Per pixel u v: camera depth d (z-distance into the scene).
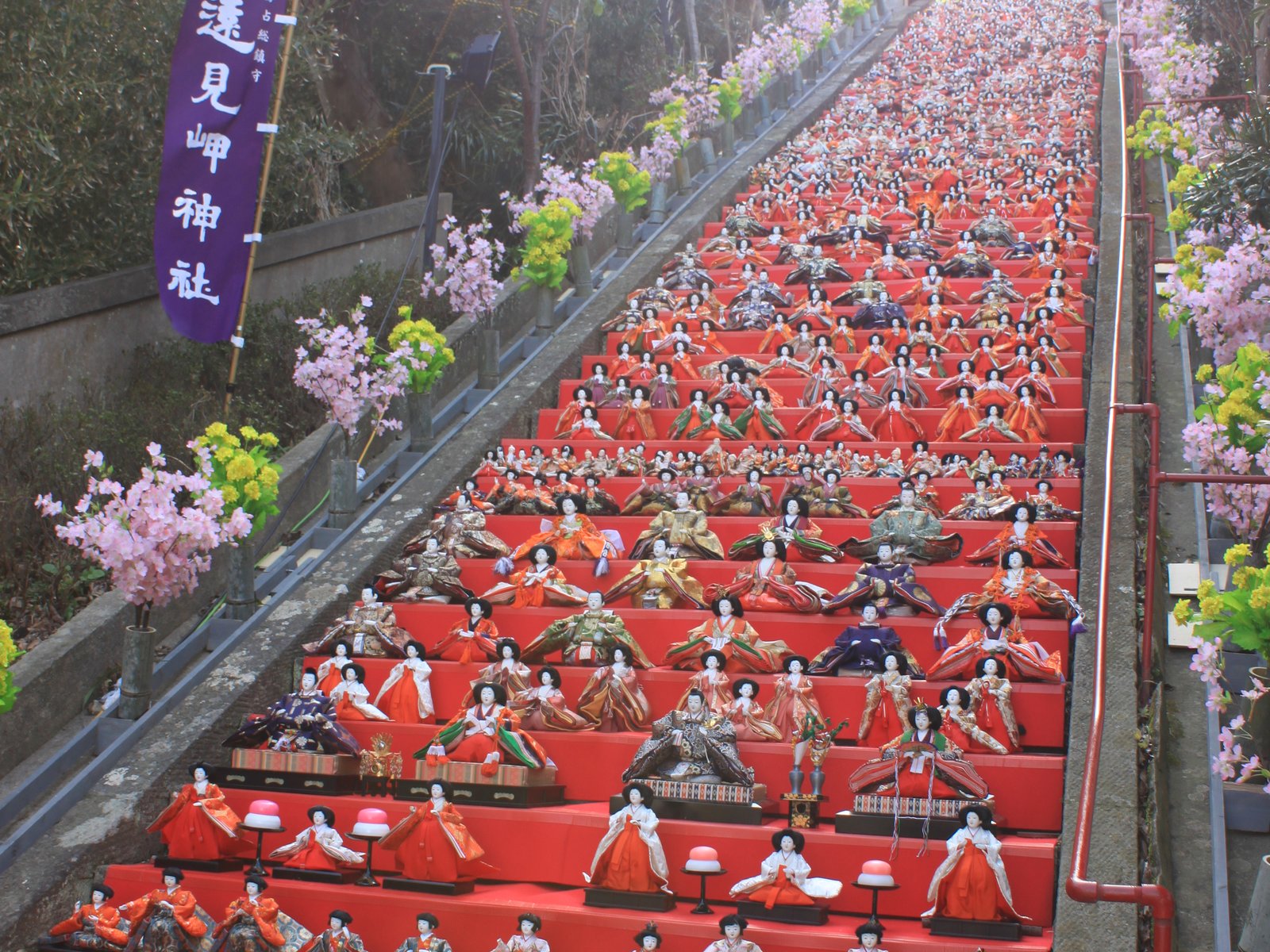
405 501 15.91
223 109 14.40
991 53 43.25
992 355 18.67
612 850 10.38
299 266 20.55
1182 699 11.31
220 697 12.61
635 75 33.38
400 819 11.37
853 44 46.19
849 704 12.00
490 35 22.08
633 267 23.56
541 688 12.24
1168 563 13.08
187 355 17.55
